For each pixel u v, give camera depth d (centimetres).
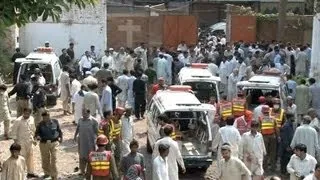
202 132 1562
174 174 1274
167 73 2642
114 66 2766
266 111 1573
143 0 4672
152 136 1616
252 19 3831
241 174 1174
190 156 1511
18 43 3234
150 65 2470
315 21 2430
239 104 1727
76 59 3195
